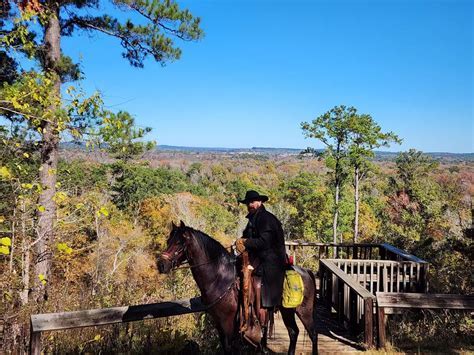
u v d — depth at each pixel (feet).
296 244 41.27
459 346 24.22
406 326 27.02
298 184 181.57
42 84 25.11
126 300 29.07
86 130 26.37
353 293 27.17
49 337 20.54
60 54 38.17
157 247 126.11
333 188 174.60
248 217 18.84
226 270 18.15
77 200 29.17
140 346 20.83
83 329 21.07
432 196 148.15
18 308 21.53
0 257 24.06
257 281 18.17
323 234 172.96
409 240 59.88
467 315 27.48
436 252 48.91
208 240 18.02
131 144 30.30
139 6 40.27
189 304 20.65
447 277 40.04
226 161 647.56
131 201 145.07
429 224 87.45
